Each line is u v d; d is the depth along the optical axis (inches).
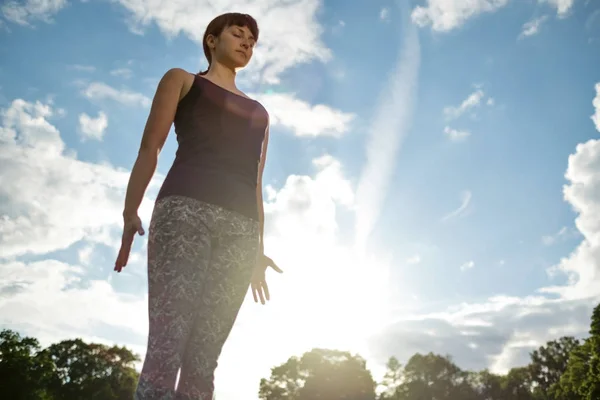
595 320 2330.2
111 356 3777.1
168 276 70.6
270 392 3863.2
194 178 75.8
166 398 65.9
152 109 79.6
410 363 4293.8
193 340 74.7
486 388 4234.7
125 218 76.6
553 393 3641.7
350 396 3740.2
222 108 81.8
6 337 3230.8
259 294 100.0
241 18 90.8
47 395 3378.4
